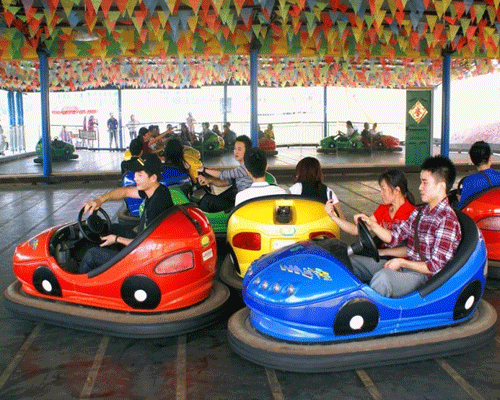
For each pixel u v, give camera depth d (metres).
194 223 3.16
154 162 3.14
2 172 12.27
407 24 7.77
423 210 2.80
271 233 3.63
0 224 6.59
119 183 10.72
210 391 2.47
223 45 9.49
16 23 7.79
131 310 3.07
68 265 3.37
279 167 11.61
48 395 2.45
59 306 3.21
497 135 20.36
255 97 9.74
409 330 2.71
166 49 9.10
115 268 3.04
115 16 5.89
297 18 7.33
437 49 10.24
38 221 6.76
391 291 2.69
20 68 11.57
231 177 4.77
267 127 16.80
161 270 2.99
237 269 3.83
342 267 2.64
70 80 13.79
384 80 13.10
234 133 13.23
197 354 2.86
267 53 9.67
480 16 6.80
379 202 7.91
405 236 2.87
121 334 3.02
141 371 2.67
